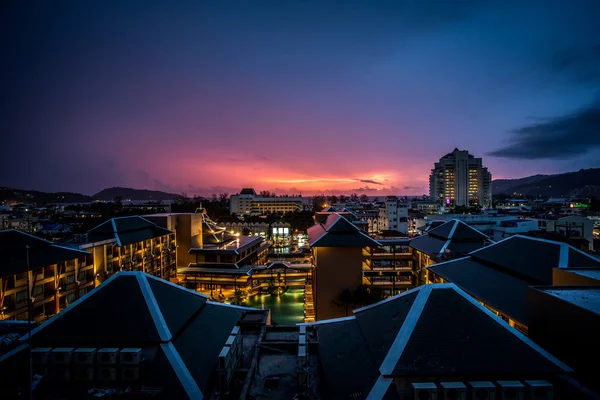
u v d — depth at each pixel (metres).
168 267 79.50
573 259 32.50
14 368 19.77
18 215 155.88
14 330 26.30
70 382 19.59
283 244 132.00
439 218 117.75
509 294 33.00
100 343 20.66
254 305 66.62
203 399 18.66
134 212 175.62
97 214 179.50
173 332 21.70
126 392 18.58
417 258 67.38
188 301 26.48
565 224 97.19
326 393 19.72
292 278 77.31
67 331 21.09
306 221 159.62
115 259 64.75
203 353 22.20
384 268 68.94
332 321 28.09
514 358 17.64
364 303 52.38
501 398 16.36
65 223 142.50
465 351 17.97
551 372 17.05
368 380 18.19
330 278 54.44
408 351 18.14
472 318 19.78
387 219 150.12
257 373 23.77
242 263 81.56
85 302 22.98
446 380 17.09
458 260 46.75
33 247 47.88
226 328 26.23
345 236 55.00
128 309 22.44
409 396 16.64
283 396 21.30
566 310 18.95
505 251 40.94
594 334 16.89
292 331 30.20
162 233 75.88
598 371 16.56
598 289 21.97
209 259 80.81
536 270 33.88
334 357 22.39
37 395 18.62
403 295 24.45
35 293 47.41
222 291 74.12
